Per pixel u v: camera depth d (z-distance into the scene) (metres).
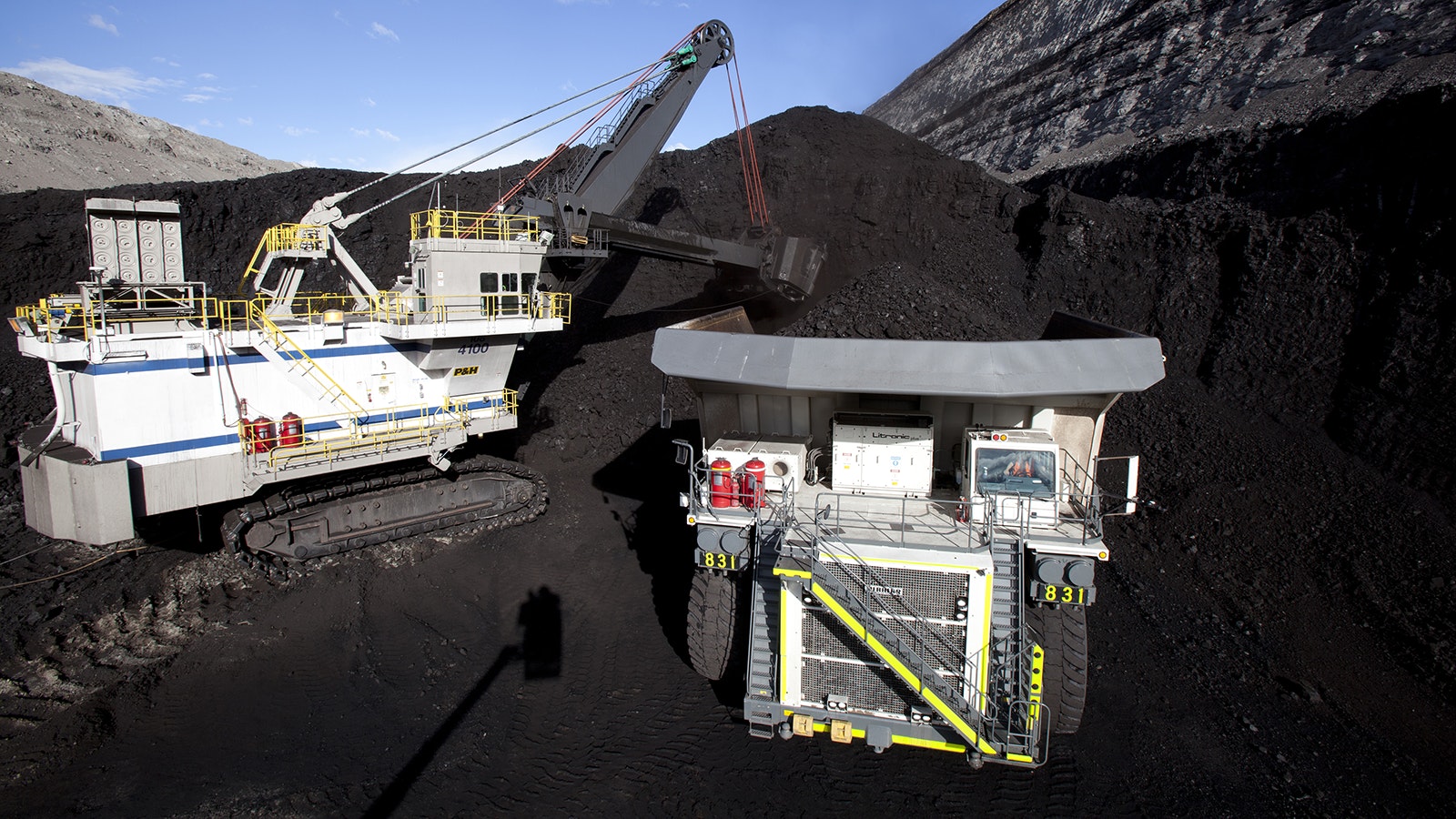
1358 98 22.42
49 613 10.96
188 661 10.29
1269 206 18.61
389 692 9.59
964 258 23.05
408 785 7.85
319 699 9.46
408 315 13.83
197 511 11.85
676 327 8.97
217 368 11.55
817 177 28.23
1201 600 11.42
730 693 9.34
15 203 25.16
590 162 18.73
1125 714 8.89
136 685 9.62
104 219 11.20
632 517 15.16
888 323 17.72
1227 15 38.16
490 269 14.20
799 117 33.03
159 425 11.05
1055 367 7.38
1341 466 13.30
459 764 8.18
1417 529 11.62
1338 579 11.27
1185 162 24.75
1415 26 25.78
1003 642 7.15
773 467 8.48
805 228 27.03
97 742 8.56
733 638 8.94
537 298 15.18
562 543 14.08
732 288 24.88
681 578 12.73
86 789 7.79
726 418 9.42
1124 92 40.97
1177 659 10.03
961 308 18.20
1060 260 21.23
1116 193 28.27
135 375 10.76
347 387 12.91
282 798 7.65
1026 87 54.00
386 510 13.27
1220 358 16.73
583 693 9.48
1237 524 12.77
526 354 22.00
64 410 11.52
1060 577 7.18
